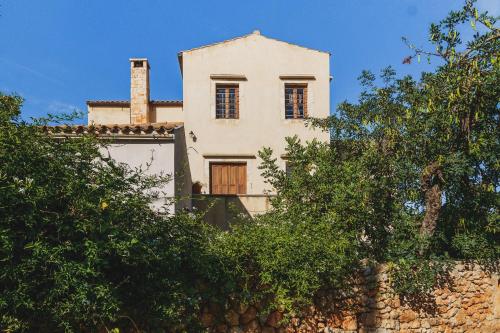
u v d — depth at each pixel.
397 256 9.38
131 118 18.94
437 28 8.60
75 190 6.03
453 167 9.42
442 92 9.20
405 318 8.91
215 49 17.20
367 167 10.23
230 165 16.78
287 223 9.01
